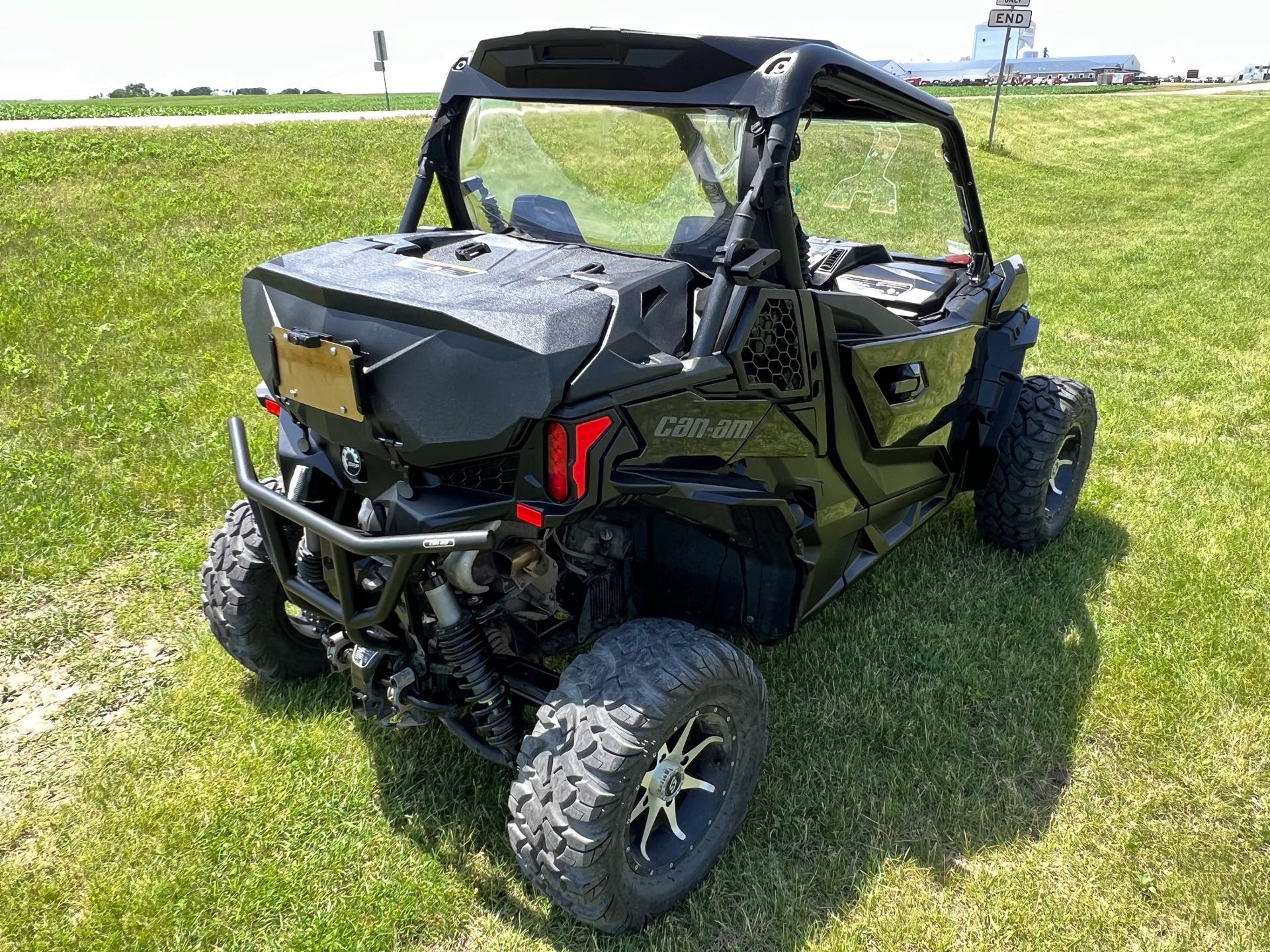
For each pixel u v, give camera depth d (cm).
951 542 448
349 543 221
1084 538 454
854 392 298
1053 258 1162
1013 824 284
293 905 251
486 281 236
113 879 255
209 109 3319
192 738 310
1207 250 1212
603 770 216
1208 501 492
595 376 210
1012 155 2194
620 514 281
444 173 318
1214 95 5225
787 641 365
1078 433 437
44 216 1065
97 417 555
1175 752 314
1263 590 410
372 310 220
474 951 241
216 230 1076
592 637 287
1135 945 246
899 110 316
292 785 289
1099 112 3438
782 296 255
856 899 258
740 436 252
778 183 245
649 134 264
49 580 401
